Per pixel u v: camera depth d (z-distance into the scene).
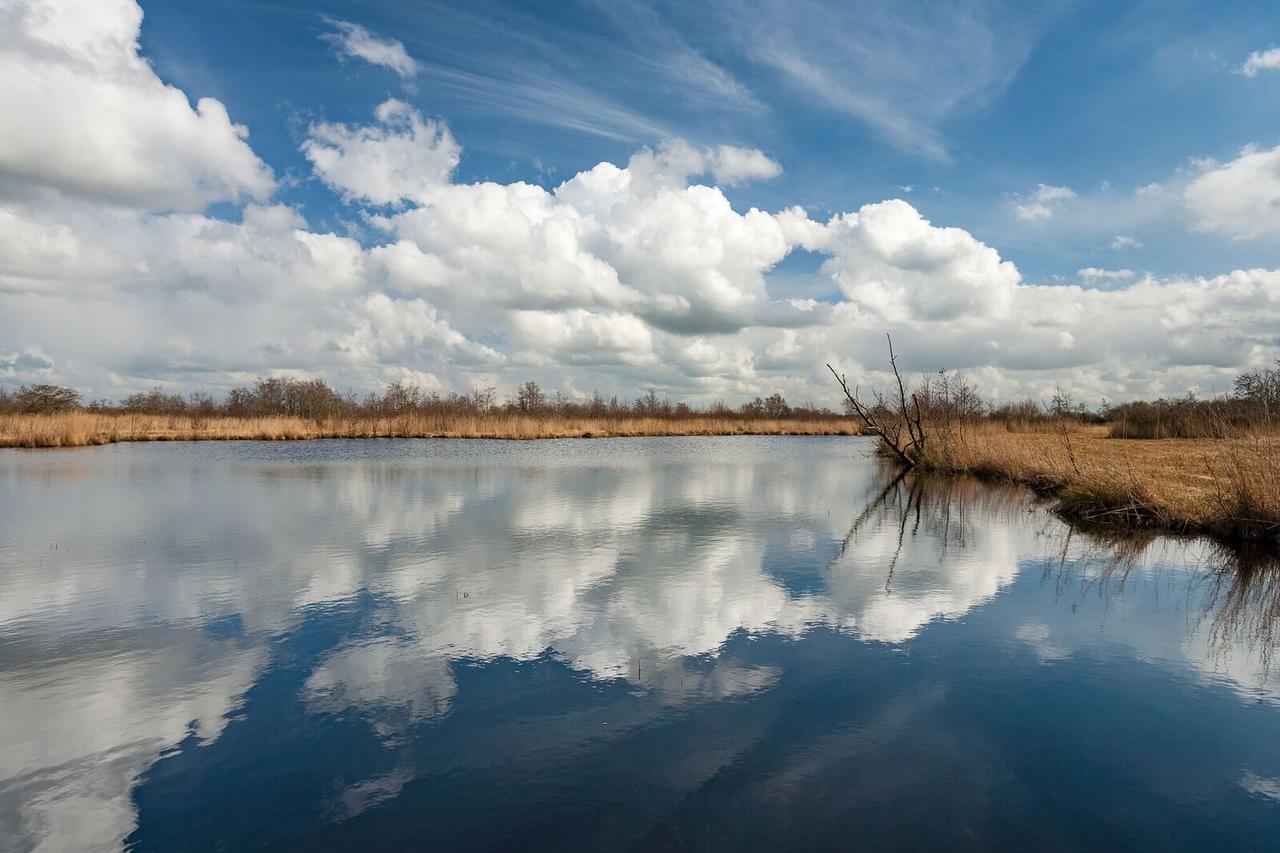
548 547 10.86
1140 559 10.15
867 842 3.71
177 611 7.57
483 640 6.71
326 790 4.20
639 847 3.66
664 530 12.38
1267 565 9.79
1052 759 4.59
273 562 9.77
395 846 3.68
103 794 4.17
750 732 4.91
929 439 25.56
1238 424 12.65
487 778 4.33
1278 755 4.67
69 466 24.11
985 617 7.48
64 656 6.30
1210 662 6.27
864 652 6.43
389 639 6.73
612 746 4.71
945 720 5.12
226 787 4.24
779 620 7.34
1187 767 4.50
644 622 7.23
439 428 46.16
